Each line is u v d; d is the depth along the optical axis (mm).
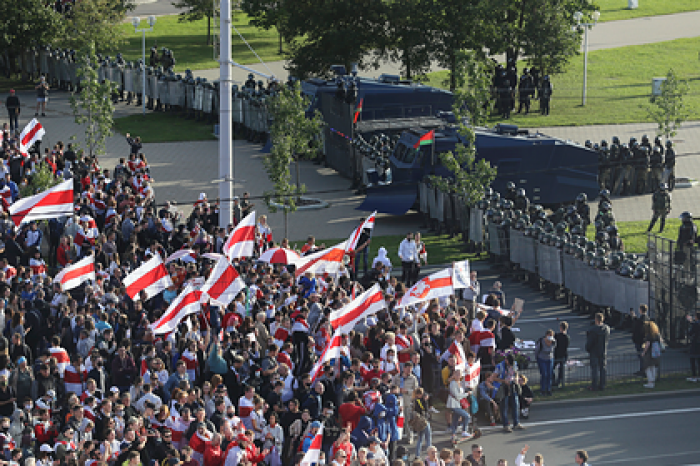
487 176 77062
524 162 85375
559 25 121750
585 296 64062
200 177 94750
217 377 40844
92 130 95438
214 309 50406
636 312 60438
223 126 61812
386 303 52844
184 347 44469
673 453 44875
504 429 47812
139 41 163625
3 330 46125
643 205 88688
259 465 38969
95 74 91875
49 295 50719
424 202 82750
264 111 106188
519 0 121875
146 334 44312
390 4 117688
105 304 49031
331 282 55594
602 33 175750
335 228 81375
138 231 62188
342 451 35812
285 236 77188
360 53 123875
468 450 45219
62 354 41969
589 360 54375
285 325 48094
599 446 45750
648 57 154875
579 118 120000
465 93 81188
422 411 43938
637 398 51812
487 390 48188
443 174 83375
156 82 119250
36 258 56594
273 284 53781
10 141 84625
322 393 41625
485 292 68500
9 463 33375
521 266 70438
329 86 104125
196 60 149125
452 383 45531
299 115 79125
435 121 99188
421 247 67625
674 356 56719
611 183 91562
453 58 120188
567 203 87625
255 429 39344
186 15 172250
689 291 57625
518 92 123375
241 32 175250
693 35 171125
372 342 49062
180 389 38375
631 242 77375
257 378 43531
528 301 67562
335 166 100688
